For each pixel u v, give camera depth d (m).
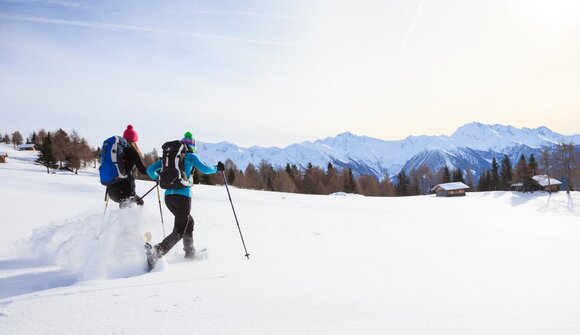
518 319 2.38
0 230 6.02
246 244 5.80
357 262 4.37
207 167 4.57
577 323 2.30
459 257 4.81
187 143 4.70
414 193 120.75
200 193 28.98
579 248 5.86
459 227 11.41
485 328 2.22
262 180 104.50
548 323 2.30
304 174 108.12
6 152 95.81
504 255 5.02
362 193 106.62
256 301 2.73
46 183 24.72
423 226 11.30
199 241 6.07
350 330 2.19
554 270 3.97
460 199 62.66
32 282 3.36
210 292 2.94
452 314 2.48
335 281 3.39
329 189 101.62
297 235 7.34
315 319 2.38
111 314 2.42
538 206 50.38
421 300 2.80
